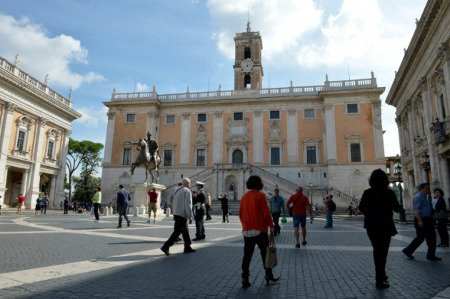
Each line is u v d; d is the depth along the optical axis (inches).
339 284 193.6
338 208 1481.3
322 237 467.8
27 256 259.3
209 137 1845.5
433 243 283.0
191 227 615.8
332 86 1736.0
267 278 190.7
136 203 868.6
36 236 392.2
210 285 187.2
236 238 431.2
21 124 1346.0
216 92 1895.9
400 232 544.4
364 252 321.4
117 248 315.6
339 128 1668.3
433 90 901.8
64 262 241.8
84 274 206.5
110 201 1824.6
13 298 153.1
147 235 434.3
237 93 1878.7
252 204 194.7
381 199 197.8
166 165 1865.2
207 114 1876.2
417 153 1098.7
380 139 1624.0
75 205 1651.1
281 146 1747.0
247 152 1781.5
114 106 1942.7
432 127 858.1
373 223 196.1
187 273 217.0
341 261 270.8
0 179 1222.9
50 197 1547.7
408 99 1156.5
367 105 1672.0
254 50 2199.8
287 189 1533.0
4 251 277.4
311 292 175.5
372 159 1611.7
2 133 1242.0
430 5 755.4
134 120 1910.7
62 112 1588.3
